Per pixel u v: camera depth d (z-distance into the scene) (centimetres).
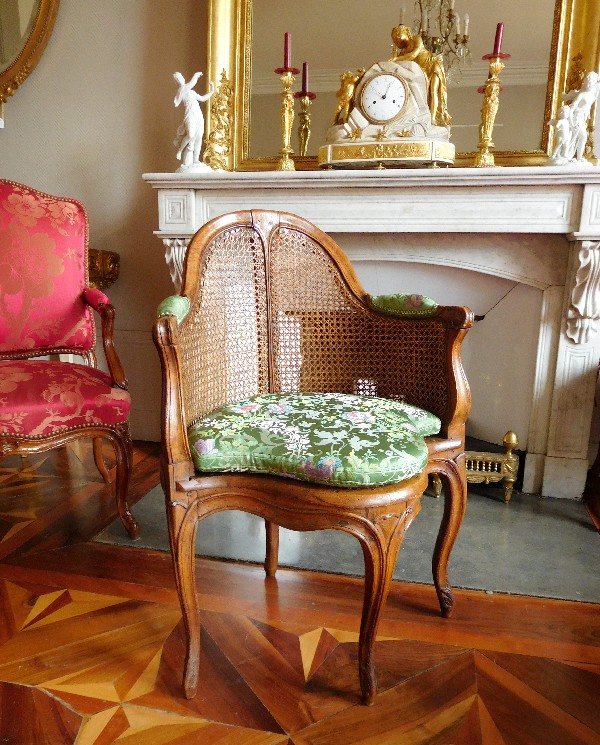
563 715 100
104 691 104
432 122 197
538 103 195
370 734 96
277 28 210
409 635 122
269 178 189
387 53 204
